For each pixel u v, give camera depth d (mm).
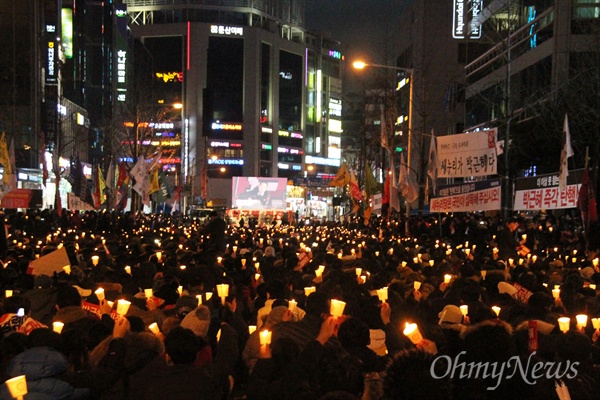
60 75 72875
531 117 38406
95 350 6945
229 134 137000
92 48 94500
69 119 76812
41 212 36938
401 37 90062
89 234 29234
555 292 10102
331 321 5906
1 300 9492
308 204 108500
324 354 5695
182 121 134125
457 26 66875
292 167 148000
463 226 29516
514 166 41156
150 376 5789
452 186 21969
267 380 6109
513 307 8859
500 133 39250
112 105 96438
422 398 3664
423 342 6098
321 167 156375
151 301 9758
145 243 21906
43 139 39125
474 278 10914
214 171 135750
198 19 138625
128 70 112000
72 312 8258
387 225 34344
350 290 11164
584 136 31062
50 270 12688
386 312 7551
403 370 3744
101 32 94750
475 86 56875
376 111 58406
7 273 12070
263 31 140750
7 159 29828
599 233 18938
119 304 7344
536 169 41031
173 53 136625
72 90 84500
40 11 66688
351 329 6141
